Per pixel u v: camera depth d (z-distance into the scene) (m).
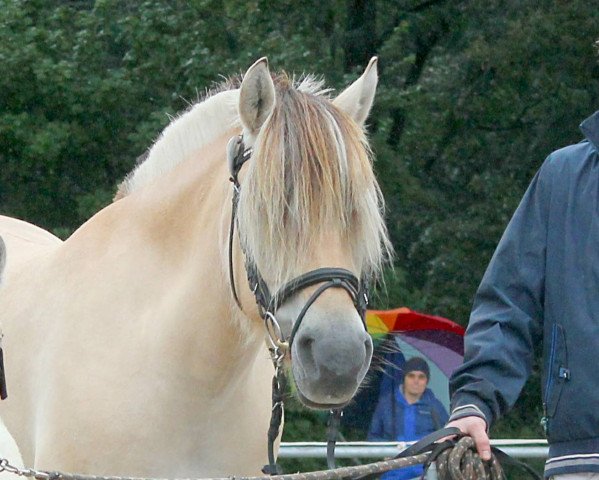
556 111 25.69
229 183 6.51
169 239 6.89
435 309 23.42
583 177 5.58
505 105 25.83
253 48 22.53
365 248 5.77
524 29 24.84
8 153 23.69
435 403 12.98
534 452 12.05
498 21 25.78
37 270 7.73
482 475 5.32
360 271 5.81
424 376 12.95
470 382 5.53
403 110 24.64
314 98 6.04
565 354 5.43
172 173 7.11
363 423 13.41
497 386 5.48
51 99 23.28
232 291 6.29
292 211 5.67
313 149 5.73
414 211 24.52
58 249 7.73
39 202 23.78
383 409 12.98
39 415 7.04
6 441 5.40
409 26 25.39
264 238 5.75
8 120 22.84
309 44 23.86
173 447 6.60
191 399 6.58
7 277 7.96
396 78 25.89
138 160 7.76
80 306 7.00
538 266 5.60
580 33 25.05
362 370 5.60
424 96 24.41
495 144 26.12
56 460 6.76
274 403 6.44
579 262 5.46
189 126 7.17
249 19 23.02
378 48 26.06
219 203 6.58
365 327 5.70
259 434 6.91
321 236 5.68
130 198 7.30
